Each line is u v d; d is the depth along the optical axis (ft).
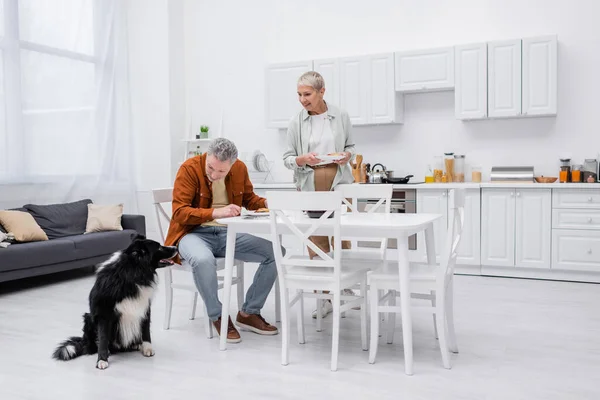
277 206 8.71
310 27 20.40
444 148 18.42
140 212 22.13
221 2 21.85
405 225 8.30
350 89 18.35
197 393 7.72
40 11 18.13
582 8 16.62
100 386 8.02
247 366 8.79
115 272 8.70
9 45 17.11
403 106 18.81
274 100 19.54
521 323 11.11
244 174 11.23
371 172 18.43
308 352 9.46
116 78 20.93
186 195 10.33
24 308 13.02
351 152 11.65
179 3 22.18
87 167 19.63
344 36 19.85
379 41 19.31
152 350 9.39
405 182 17.79
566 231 15.29
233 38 21.74
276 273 10.58
